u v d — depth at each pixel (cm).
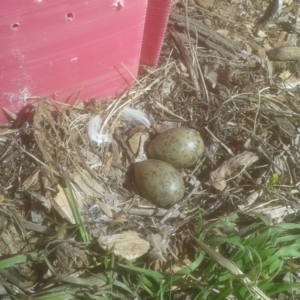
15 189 37
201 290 33
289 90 45
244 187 39
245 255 34
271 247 34
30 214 36
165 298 33
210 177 39
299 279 36
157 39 39
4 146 38
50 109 38
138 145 40
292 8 50
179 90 43
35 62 34
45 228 36
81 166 37
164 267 34
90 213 36
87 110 40
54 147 37
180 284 33
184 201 38
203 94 43
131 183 39
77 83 38
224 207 38
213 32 46
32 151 37
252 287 31
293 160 41
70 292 32
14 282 34
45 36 32
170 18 46
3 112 38
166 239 35
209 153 40
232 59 45
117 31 35
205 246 32
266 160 40
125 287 33
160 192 36
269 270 33
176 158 37
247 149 40
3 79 35
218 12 49
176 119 42
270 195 39
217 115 41
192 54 44
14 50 33
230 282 31
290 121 42
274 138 42
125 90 42
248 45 47
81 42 34
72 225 34
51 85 37
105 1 32
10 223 36
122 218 36
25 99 38
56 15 31
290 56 47
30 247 35
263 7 50
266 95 43
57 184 36
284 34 49
